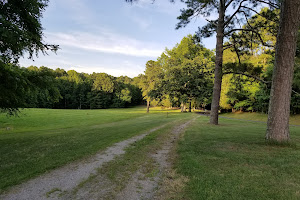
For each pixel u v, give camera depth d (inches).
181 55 1178.6
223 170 156.9
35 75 355.6
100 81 2797.7
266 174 145.9
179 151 228.2
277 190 119.9
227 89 1384.1
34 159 208.4
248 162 174.7
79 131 488.4
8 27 234.4
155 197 122.5
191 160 186.2
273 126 237.3
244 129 420.2
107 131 445.1
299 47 338.0
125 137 344.5
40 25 320.2
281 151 205.3
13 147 293.1
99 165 187.8
